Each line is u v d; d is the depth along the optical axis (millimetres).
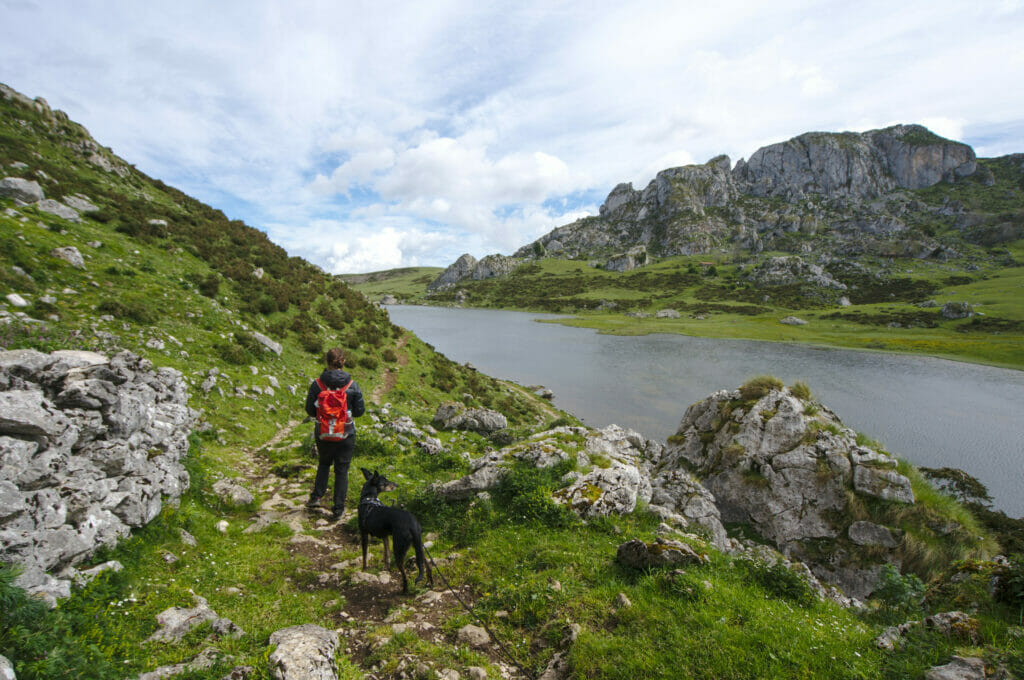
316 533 8625
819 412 14867
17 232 19844
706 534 9836
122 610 4844
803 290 168625
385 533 6938
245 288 30984
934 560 11258
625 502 9562
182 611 5004
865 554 11906
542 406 42750
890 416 41500
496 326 122250
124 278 22078
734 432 15031
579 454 11141
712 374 58938
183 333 20531
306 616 5633
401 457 14695
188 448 10141
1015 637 4438
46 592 4312
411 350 40938
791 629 5109
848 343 88062
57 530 5000
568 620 5586
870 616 6805
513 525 8680
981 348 76938
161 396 9719
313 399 8953
